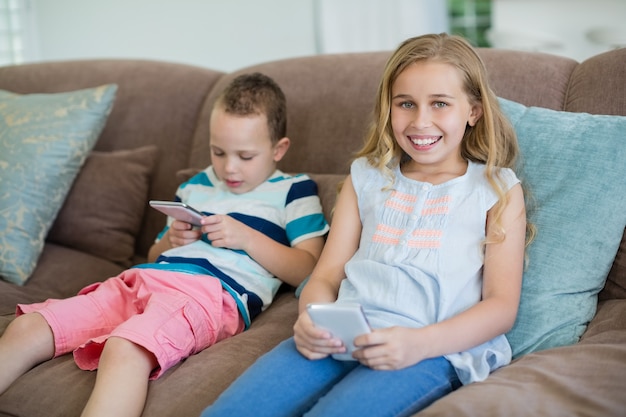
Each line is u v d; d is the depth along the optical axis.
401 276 1.28
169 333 1.34
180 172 1.95
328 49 3.19
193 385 1.25
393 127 1.37
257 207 1.68
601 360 1.11
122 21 3.56
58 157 2.01
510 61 1.73
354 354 1.14
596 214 1.35
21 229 1.91
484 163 1.40
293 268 1.60
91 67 2.40
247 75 1.78
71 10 3.62
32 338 1.39
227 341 1.41
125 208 2.07
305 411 1.14
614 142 1.39
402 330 1.13
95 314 1.48
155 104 2.23
